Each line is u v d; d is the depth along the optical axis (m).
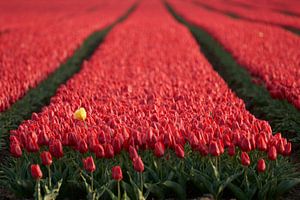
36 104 15.74
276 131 12.47
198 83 14.19
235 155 8.43
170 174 8.06
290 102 12.12
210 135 8.32
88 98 12.63
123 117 9.88
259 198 7.89
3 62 19.70
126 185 7.74
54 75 19.25
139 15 55.09
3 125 12.00
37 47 25.14
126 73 16.98
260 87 15.51
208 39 31.34
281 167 8.48
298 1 84.94
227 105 11.30
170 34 30.81
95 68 17.70
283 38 27.91
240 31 31.88
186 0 104.06
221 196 8.11
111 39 28.16
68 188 8.18
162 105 11.47
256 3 82.62
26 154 8.73
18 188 8.20
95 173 8.20
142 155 8.59
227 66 21.55
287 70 16.55
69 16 57.34
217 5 78.62
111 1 107.12
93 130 8.68
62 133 8.83
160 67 17.94
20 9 75.50
